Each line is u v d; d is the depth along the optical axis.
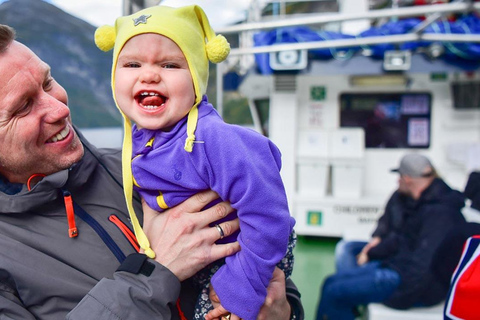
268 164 1.03
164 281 1.02
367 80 4.75
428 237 2.55
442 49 4.07
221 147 0.99
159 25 0.99
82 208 1.22
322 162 4.83
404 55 4.14
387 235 2.86
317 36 4.25
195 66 1.05
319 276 4.01
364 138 4.96
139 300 0.98
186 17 1.06
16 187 1.24
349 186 4.81
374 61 4.38
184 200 1.09
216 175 1.00
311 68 4.46
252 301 1.00
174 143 1.04
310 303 3.54
